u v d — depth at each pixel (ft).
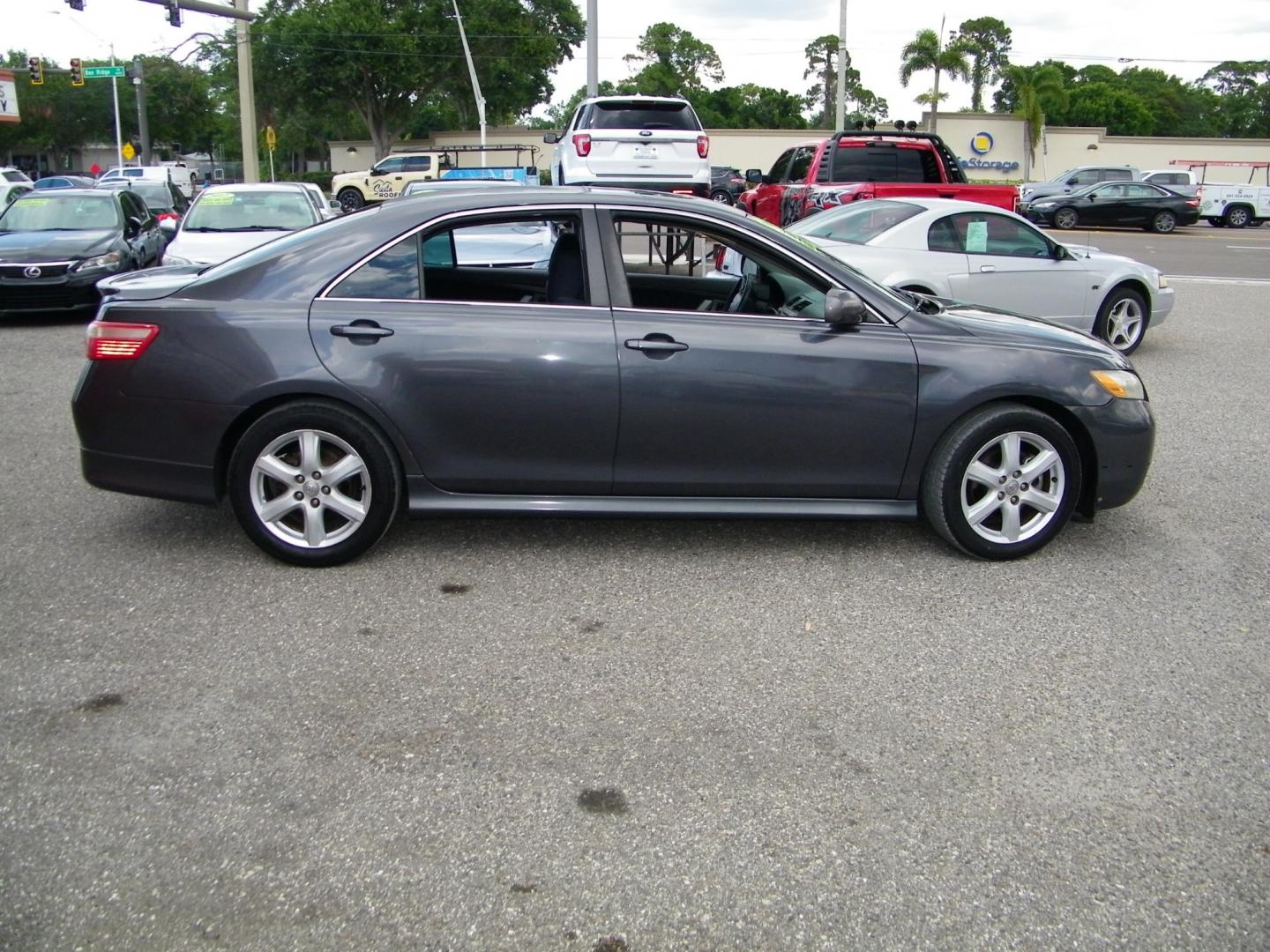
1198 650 14.07
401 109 167.02
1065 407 16.48
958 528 16.57
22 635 13.84
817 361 15.84
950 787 10.87
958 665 13.52
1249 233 110.52
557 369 15.49
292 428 15.49
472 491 16.02
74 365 32.55
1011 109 201.36
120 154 183.73
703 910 9.05
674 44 240.12
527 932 8.77
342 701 12.33
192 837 9.85
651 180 45.60
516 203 16.01
